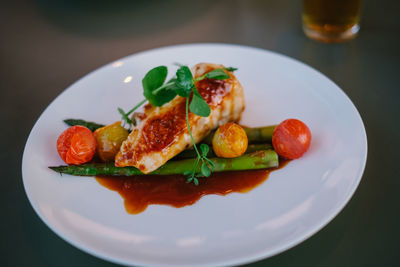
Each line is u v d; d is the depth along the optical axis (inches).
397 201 13.3
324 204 12.7
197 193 14.0
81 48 22.1
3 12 25.6
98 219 13.3
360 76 18.4
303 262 12.1
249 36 21.5
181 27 22.8
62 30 23.6
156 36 22.3
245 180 14.2
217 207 13.5
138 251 12.1
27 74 20.7
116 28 23.3
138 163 14.3
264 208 13.2
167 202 13.8
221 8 24.0
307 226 12.1
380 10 22.0
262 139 15.6
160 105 14.4
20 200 14.6
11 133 17.4
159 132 14.5
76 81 18.4
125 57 20.2
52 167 14.6
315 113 15.9
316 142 14.8
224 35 21.7
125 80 18.1
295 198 13.3
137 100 17.5
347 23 19.7
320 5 19.4
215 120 15.6
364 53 19.6
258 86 17.4
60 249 13.1
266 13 23.2
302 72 17.1
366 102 17.1
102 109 17.2
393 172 14.2
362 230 12.7
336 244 12.5
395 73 18.3
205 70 15.8
